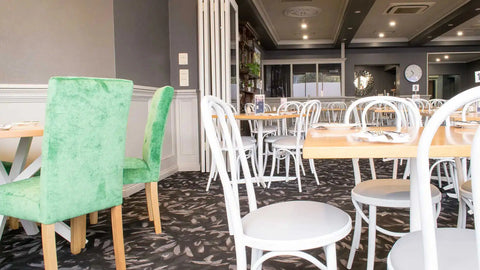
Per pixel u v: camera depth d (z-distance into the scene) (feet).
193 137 15.69
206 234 7.75
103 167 5.73
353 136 4.09
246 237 3.72
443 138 3.54
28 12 10.19
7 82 9.94
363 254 6.49
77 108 5.19
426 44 37.04
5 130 5.61
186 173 15.08
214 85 15.29
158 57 14.11
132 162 8.04
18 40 10.09
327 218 4.08
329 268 3.71
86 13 10.73
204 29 15.07
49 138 4.97
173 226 8.32
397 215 8.66
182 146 15.75
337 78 38.29
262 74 37.81
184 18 15.38
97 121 5.52
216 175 13.93
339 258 6.37
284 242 3.55
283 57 39.19
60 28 10.52
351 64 38.81
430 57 46.75
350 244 6.99
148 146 7.90
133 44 12.00
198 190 11.89
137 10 12.32
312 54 38.88
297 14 27.84
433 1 24.90
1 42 9.90
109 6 10.75
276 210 4.48
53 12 10.44
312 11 26.96
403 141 3.26
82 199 5.45
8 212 5.45
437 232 3.41
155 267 6.19
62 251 6.99
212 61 15.30
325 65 38.45
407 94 38.81
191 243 7.26
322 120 35.04
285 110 16.85
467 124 5.21
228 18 15.49
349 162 17.10
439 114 2.36
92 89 5.36
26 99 9.93
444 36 36.58
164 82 14.74
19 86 9.68
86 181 5.49
